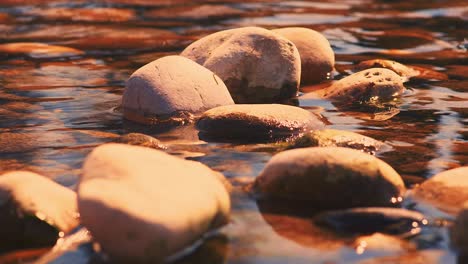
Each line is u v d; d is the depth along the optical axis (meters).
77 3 13.72
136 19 12.39
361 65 9.08
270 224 4.64
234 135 6.57
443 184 5.13
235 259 4.18
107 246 4.16
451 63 9.36
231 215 4.79
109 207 4.15
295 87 8.14
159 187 4.41
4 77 8.66
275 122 6.64
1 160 5.95
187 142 6.38
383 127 6.80
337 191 4.97
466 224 4.29
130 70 9.02
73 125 6.92
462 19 12.26
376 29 11.53
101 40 10.76
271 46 8.17
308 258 4.19
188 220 4.25
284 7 13.49
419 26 11.76
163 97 7.07
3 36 11.05
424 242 4.38
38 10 13.09
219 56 8.15
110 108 7.49
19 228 4.59
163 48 10.23
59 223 4.62
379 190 4.98
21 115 7.23
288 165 5.08
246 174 5.55
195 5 13.58
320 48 8.93
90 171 4.54
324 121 7.00
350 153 5.11
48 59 9.58
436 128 6.76
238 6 13.55
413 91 8.10
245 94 8.10
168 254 4.12
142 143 6.11
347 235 4.47
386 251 4.26
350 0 14.29
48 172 5.66
